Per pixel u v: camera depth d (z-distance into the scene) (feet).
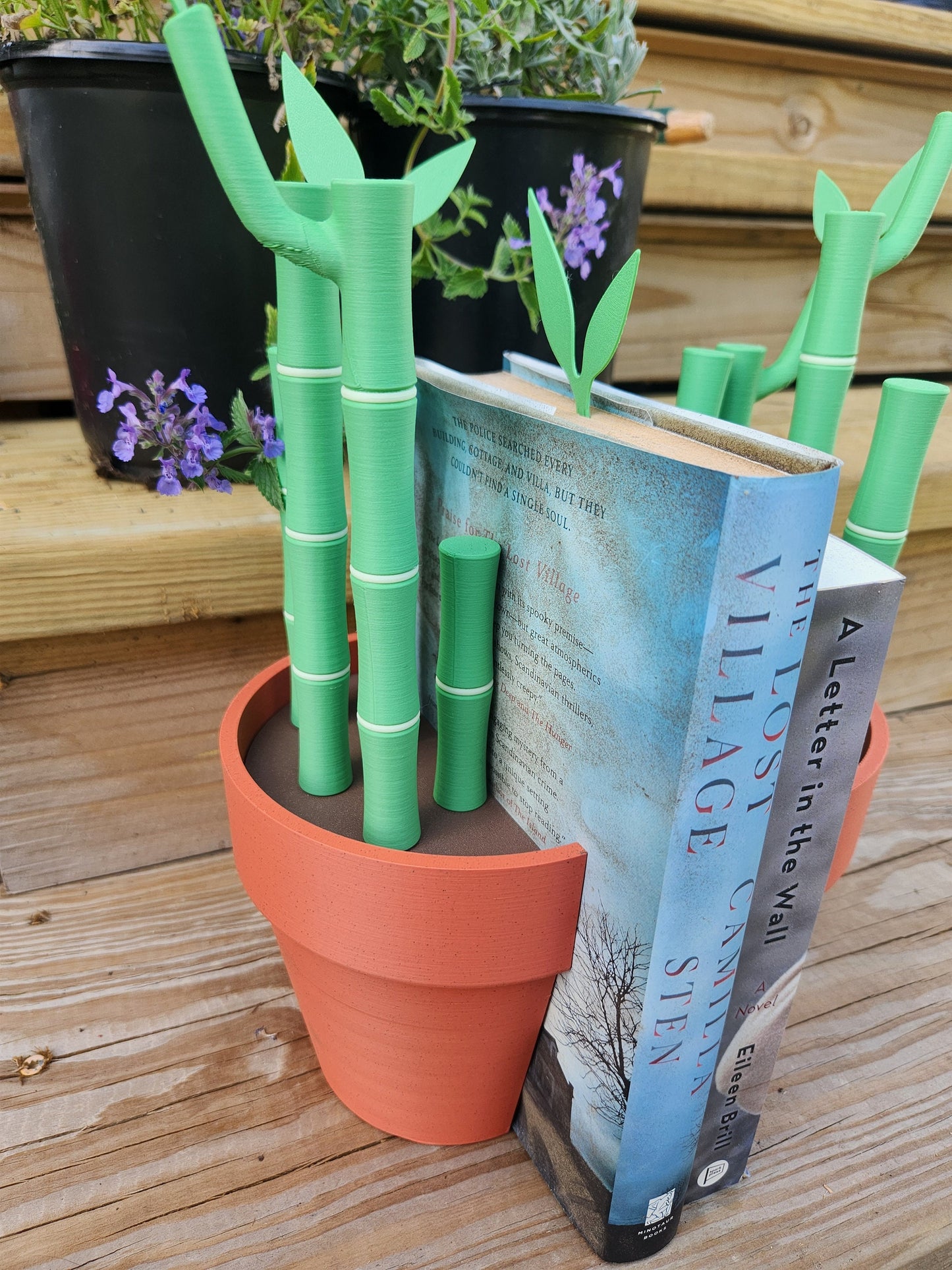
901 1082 1.86
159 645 2.19
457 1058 1.52
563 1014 1.45
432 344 2.27
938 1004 2.06
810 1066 1.89
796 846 1.33
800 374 1.65
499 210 2.08
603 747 1.22
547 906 1.31
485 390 1.44
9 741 2.14
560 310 1.29
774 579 1.01
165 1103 1.75
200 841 2.44
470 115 1.84
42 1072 1.81
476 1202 1.59
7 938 2.14
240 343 1.97
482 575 1.35
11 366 2.62
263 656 2.33
